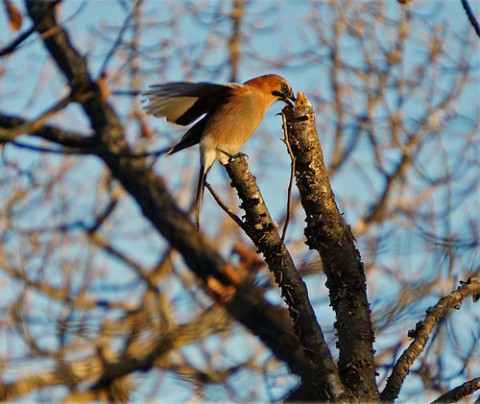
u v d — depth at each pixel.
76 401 12.28
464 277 11.71
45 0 11.48
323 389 6.06
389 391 6.10
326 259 6.54
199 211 10.10
